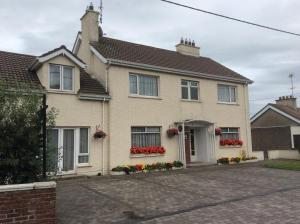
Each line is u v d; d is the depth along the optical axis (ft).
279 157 92.94
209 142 74.54
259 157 85.30
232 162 76.33
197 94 74.59
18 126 27.32
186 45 86.12
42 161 27.99
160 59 72.33
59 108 54.60
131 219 29.94
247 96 84.12
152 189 44.09
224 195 40.34
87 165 56.65
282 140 103.45
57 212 32.17
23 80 53.83
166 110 68.03
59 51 54.80
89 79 62.90
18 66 57.82
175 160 67.87
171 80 69.77
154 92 67.62
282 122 103.96
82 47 70.23
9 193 24.12
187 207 34.27
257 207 34.27
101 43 68.85
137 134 64.03
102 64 62.49
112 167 59.16
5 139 26.84
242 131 81.87
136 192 41.98
